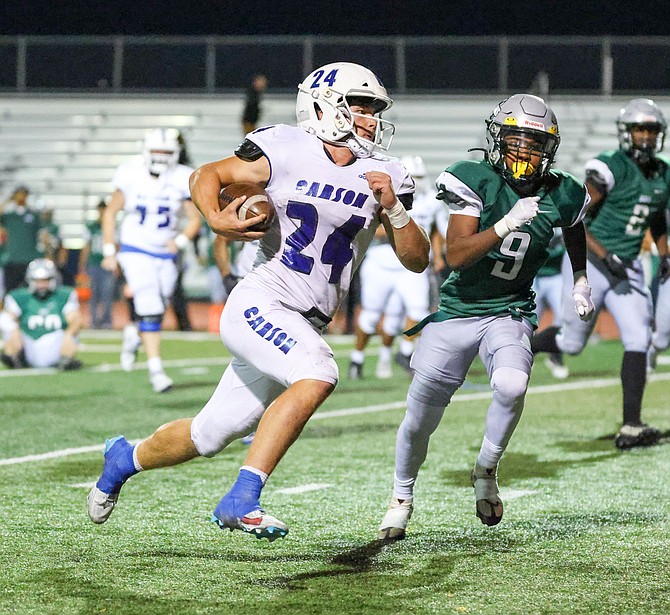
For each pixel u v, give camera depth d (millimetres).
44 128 53594
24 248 38156
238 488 8148
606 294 15711
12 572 9281
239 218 8641
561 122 51031
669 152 50781
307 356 8609
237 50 52781
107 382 24594
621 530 10898
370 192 9117
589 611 8320
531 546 10289
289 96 52312
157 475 13672
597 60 51031
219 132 52969
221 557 9844
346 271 9281
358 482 13320
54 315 27516
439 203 25078
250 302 8992
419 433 10570
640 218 15383
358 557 9883
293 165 9008
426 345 10664
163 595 8664
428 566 9578
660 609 8367
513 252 10375
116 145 53156
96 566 9500
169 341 36375
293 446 15938
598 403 20891
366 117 9141
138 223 21922
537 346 16391
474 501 12242
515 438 16703
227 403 9180
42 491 12703
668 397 21688
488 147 10500
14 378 25469
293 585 8969
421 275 24969
